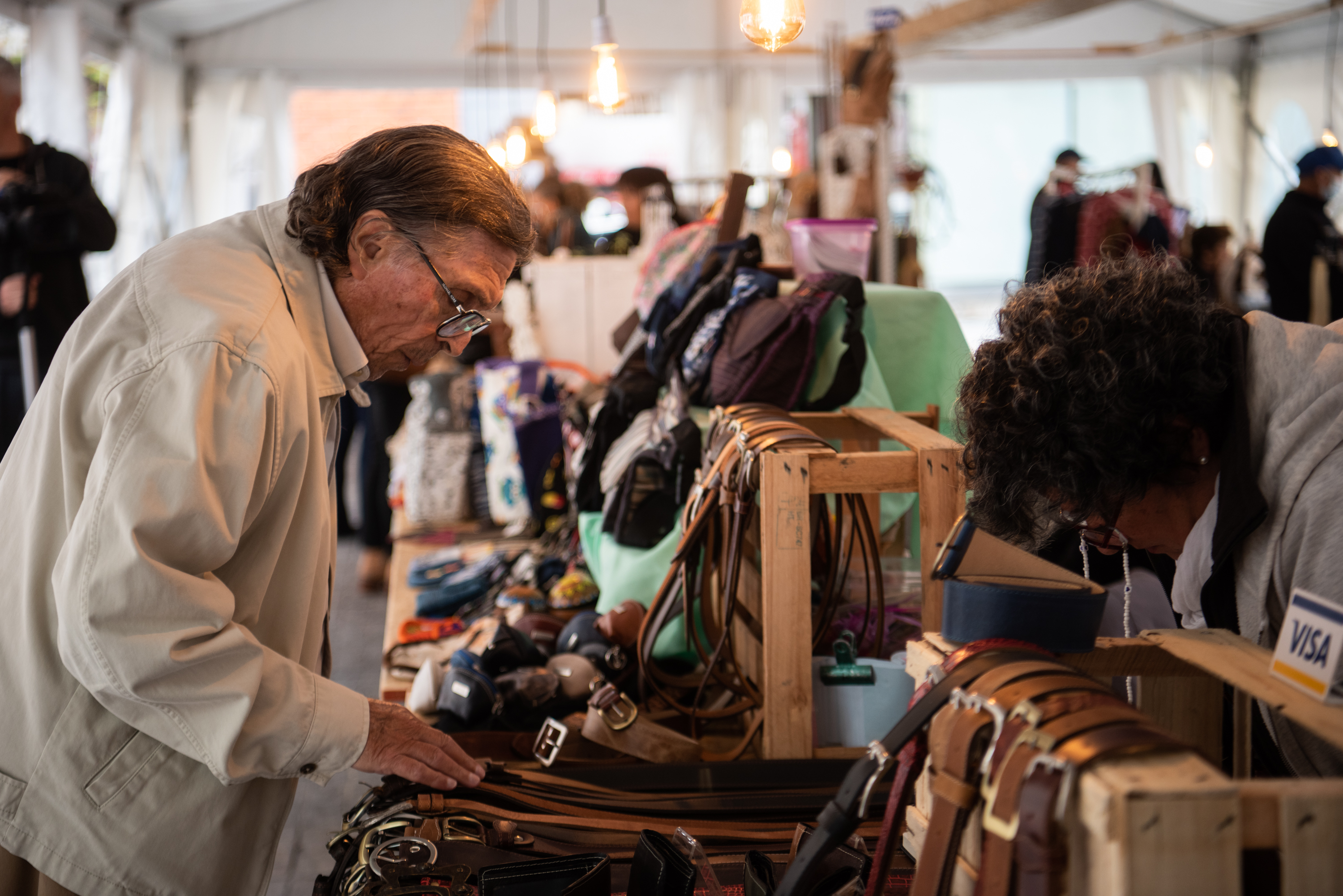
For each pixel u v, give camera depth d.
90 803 1.08
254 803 1.14
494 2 8.34
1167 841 0.61
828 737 1.57
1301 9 10.95
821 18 11.45
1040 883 0.65
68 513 1.06
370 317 1.19
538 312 4.57
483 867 1.13
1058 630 0.86
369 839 1.18
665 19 11.51
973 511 1.04
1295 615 0.82
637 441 2.35
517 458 3.52
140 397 1.01
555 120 5.48
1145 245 6.94
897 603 1.84
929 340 2.35
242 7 9.62
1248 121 11.98
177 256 1.12
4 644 1.12
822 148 5.06
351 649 3.68
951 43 8.09
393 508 4.16
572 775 1.46
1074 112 16.78
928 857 0.72
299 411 1.09
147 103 8.74
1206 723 0.99
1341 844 0.63
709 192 11.45
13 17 5.83
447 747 1.24
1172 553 1.09
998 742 0.69
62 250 3.39
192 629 1.00
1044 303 1.01
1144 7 12.09
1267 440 0.96
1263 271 6.14
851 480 1.50
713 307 2.47
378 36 11.01
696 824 1.30
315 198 1.14
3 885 1.13
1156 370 0.94
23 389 3.39
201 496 1.00
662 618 1.69
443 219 1.15
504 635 1.88
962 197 16.97
